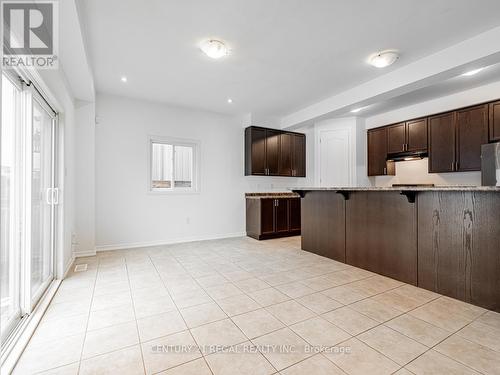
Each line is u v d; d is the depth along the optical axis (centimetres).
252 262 356
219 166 531
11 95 194
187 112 496
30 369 147
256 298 240
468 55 264
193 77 359
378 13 226
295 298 240
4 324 179
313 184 612
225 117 539
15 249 197
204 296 245
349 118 536
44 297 238
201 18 233
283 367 148
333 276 299
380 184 545
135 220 446
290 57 303
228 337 178
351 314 209
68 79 310
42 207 268
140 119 450
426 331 184
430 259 259
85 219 386
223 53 280
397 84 333
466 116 393
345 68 332
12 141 196
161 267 333
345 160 539
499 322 197
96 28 246
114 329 188
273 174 566
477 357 156
